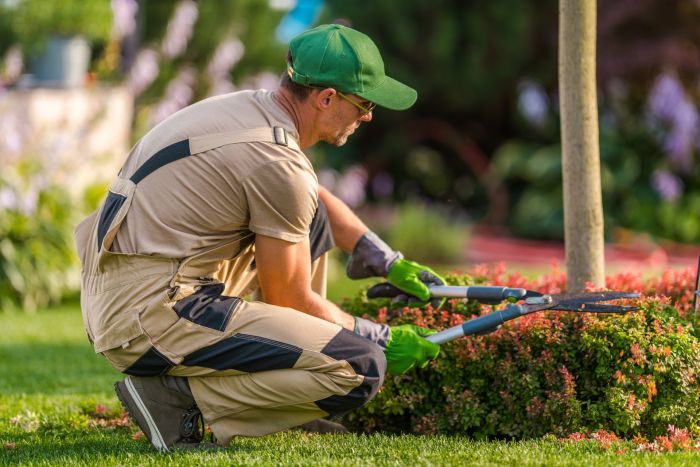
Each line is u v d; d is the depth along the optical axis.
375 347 6.23
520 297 6.73
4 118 16.80
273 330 6.04
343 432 7.25
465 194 27.28
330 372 6.05
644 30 24.61
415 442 6.50
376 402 7.11
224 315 6.03
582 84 7.93
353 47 6.18
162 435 6.30
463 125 28.08
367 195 27.44
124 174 6.26
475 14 25.83
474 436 6.93
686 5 24.14
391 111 27.08
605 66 24.47
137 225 6.03
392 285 7.23
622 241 22.12
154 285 5.97
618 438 6.58
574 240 7.99
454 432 7.00
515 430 6.85
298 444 6.49
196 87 24.28
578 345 6.77
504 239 24.08
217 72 24.31
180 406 6.29
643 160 23.97
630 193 23.22
